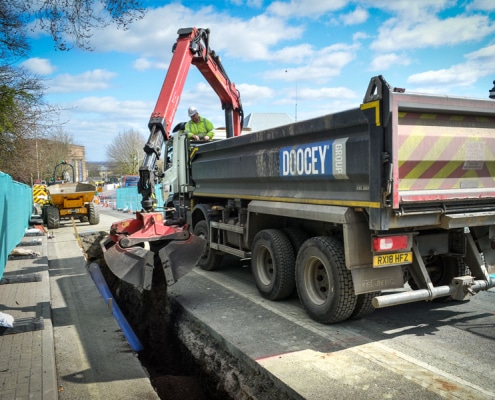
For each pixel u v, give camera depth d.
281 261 5.47
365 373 3.54
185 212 8.78
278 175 5.49
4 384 3.47
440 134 4.35
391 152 3.90
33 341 4.40
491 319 4.87
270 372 3.59
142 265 5.40
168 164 9.79
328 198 4.76
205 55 8.22
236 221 6.84
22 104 11.42
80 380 3.67
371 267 4.41
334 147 4.52
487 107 4.53
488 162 4.76
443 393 3.19
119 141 67.50
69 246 11.30
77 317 5.33
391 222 4.08
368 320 4.91
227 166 6.77
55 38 5.37
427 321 4.84
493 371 3.55
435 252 4.87
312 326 4.72
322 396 3.17
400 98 3.93
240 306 5.55
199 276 7.39
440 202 4.29
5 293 6.23
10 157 16.14
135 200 27.27
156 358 5.73
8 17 6.82
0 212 7.25
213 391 4.34
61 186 18.39
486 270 4.88
